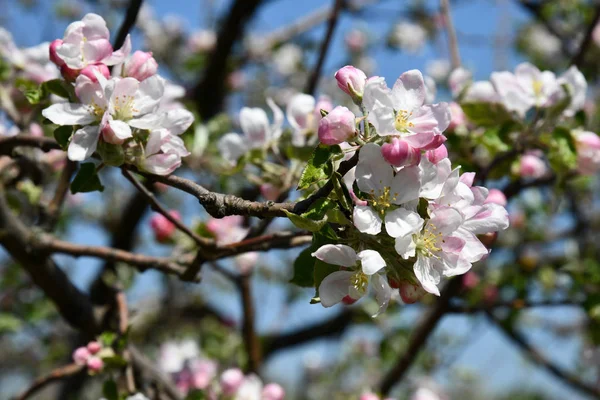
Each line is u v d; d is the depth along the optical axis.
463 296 1.25
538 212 1.52
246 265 1.15
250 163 0.90
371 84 0.70
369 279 0.70
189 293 1.92
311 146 0.88
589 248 1.62
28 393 0.90
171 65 2.12
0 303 1.56
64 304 0.92
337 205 0.70
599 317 1.07
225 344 1.49
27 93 0.78
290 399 2.37
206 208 0.72
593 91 1.75
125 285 1.10
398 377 1.18
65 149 0.74
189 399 0.96
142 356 0.95
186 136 0.94
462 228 0.72
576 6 1.79
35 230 0.88
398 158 0.69
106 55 0.76
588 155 0.90
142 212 1.41
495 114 0.93
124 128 0.73
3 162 0.91
